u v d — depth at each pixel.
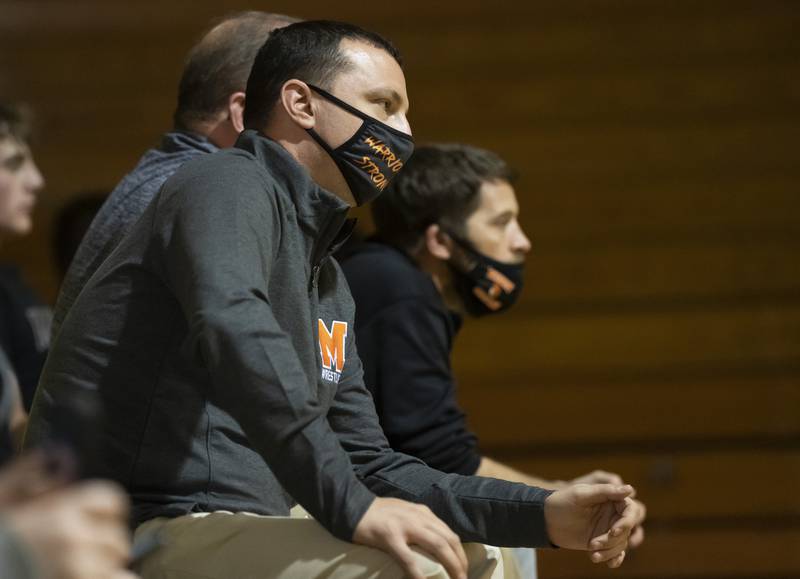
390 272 7.79
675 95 15.94
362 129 5.24
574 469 14.64
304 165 5.29
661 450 14.67
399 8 16.23
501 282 8.10
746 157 15.73
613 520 4.95
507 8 16.22
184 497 4.96
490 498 5.12
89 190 15.84
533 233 15.62
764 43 15.98
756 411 14.84
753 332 15.09
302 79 5.26
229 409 4.36
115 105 16.08
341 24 5.46
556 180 15.80
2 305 9.41
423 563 4.33
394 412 7.50
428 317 7.72
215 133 6.86
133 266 4.94
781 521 14.30
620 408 14.91
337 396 5.72
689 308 15.23
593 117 15.94
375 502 4.41
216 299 4.41
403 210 8.09
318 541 4.56
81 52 16.19
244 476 5.05
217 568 4.65
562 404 14.95
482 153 8.20
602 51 16.08
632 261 15.44
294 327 5.04
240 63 6.84
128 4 16.28
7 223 9.46
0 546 2.81
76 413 3.49
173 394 4.95
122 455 4.91
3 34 16.17
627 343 15.11
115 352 4.93
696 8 16.09
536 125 15.95
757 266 15.37
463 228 8.04
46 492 3.01
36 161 15.90
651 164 15.77
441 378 7.72
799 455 14.38
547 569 14.03
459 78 16.11
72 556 2.90
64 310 6.49
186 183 4.88
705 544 14.22
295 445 4.30
